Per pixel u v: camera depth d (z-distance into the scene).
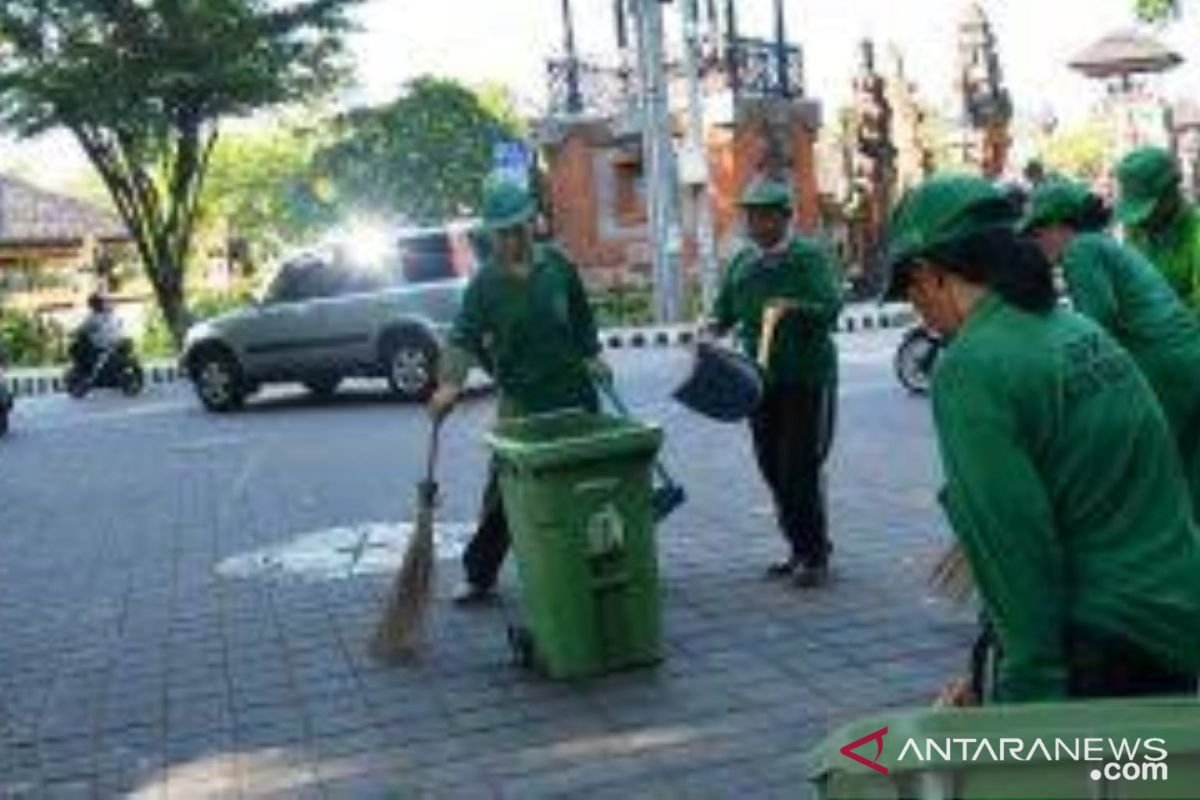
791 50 40.16
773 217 8.44
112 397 28.06
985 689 3.48
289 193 54.19
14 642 9.07
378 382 25.77
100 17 31.41
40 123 31.97
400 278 22.00
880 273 3.82
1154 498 3.28
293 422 20.48
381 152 45.59
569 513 7.00
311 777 6.31
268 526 12.38
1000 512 3.13
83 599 10.15
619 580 7.11
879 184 39.19
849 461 13.02
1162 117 27.14
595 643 7.11
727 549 9.82
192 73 31.58
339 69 33.19
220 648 8.47
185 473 16.28
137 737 7.05
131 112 31.69
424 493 7.94
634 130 37.62
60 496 15.42
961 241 3.28
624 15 38.31
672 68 37.97
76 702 7.68
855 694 6.68
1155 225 6.14
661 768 6.02
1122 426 3.24
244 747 6.76
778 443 8.55
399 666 7.71
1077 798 2.52
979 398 3.18
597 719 6.62
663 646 7.49
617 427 7.35
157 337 37.12
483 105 48.00
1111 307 4.98
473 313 8.15
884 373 20.03
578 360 8.22
